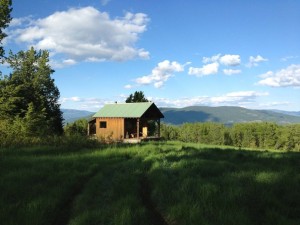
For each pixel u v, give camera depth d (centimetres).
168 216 822
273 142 14500
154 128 6112
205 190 962
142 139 4681
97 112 5200
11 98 4322
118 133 4938
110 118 5019
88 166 1558
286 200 912
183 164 1464
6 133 3055
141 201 944
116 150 2214
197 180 1091
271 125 14962
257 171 1259
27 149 2261
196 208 810
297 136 14112
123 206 851
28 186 1126
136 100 6650
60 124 5719
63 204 977
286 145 14075
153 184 1142
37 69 5366
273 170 1298
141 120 5244
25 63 5278
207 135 15325
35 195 1026
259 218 787
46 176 1305
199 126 15812
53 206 913
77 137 2753
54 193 1045
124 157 1914
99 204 916
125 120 4984
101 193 1042
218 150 2250
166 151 2091
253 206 857
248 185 1022
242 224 721
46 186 1146
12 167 1486
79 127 6309
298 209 844
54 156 1912
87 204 933
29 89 5162
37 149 2275
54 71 5500
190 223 735
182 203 856
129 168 1470
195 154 1925
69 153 2109
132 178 1216
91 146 2620
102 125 5162
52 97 5634
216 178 1144
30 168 1459
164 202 920
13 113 4400
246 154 1964
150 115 5141
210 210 808
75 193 1106
